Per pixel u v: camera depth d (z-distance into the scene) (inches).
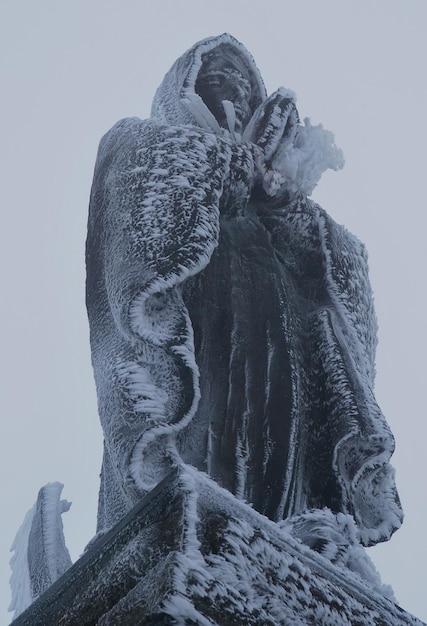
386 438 415.5
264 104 475.5
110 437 377.4
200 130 438.9
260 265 447.5
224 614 243.8
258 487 402.3
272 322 433.4
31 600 419.5
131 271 394.9
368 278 482.9
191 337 387.9
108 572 273.6
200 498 271.7
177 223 405.7
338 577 293.1
